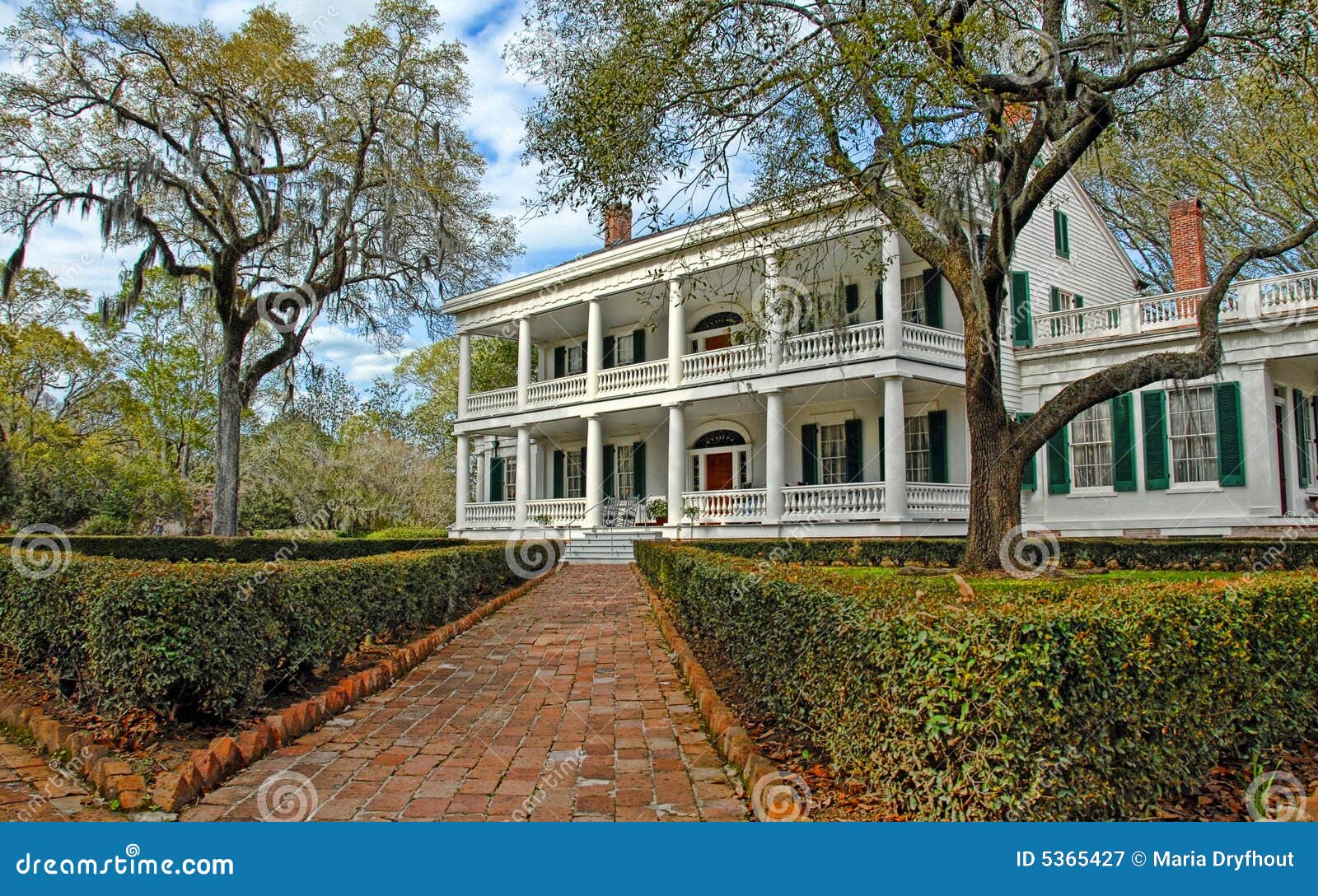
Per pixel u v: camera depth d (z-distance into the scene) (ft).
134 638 16.51
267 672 20.08
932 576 32.91
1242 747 16.31
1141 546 43.88
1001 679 11.40
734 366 67.21
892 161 33.06
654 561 47.39
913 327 59.00
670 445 70.85
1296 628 18.02
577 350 93.50
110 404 119.96
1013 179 34.09
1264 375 53.36
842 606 14.56
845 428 69.31
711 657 26.08
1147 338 58.29
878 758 12.80
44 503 79.46
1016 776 11.23
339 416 138.82
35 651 22.18
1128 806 12.25
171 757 16.19
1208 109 69.26
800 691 16.22
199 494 110.11
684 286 71.10
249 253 79.20
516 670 26.05
